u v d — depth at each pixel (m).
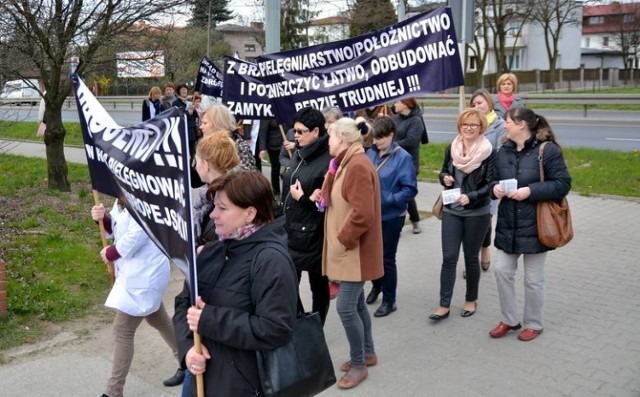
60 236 7.43
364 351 4.45
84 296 5.95
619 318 5.38
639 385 4.25
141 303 3.97
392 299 5.62
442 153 14.32
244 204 2.65
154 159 2.76
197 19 11.45
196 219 3.73
